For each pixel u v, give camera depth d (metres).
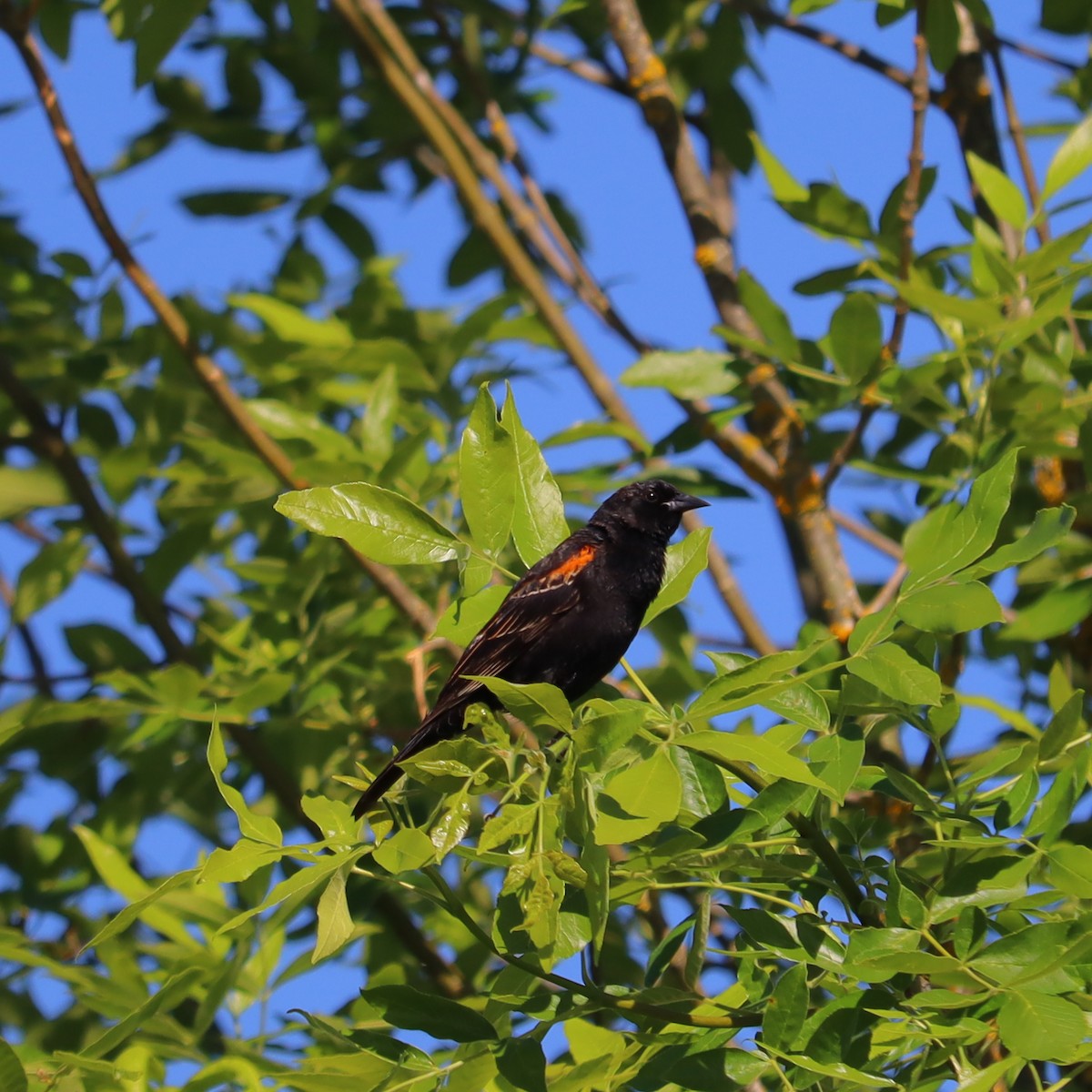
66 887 13.48
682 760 7.50
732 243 14.55
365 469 12.01
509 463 7.75
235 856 6.57
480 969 12.96
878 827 9.62
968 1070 6.59
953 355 10.34
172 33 10.84
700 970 7.27
